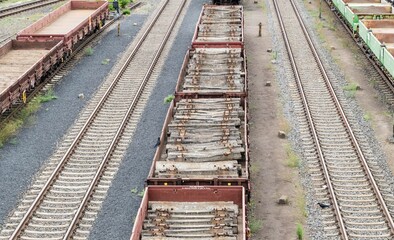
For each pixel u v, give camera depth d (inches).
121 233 637.9
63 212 677.9
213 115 778.8
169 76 1183.6
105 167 786.2
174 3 1932.8
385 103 1037.2
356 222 657.6
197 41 1097.4
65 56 1215.6
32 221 657.0
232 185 623.2
